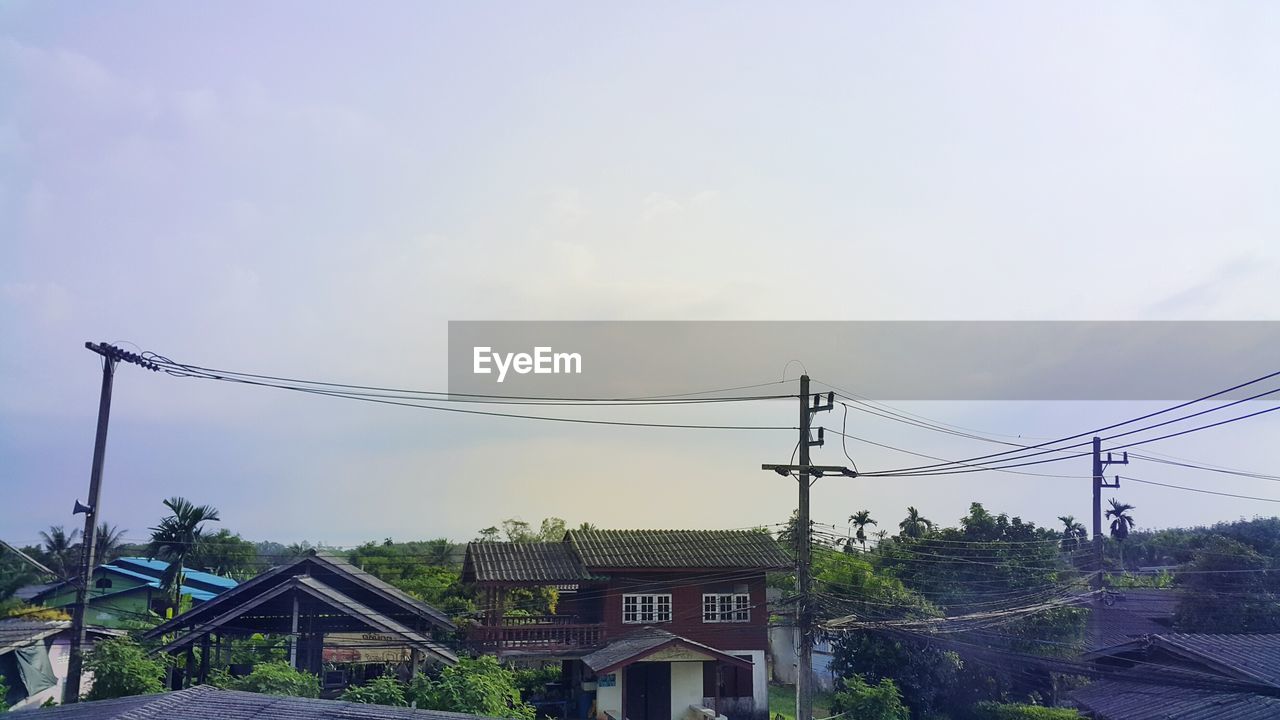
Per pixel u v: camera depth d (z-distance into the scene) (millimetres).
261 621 29578
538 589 42906
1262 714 18672
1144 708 21484
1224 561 36219
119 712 12125
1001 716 30141
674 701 33062
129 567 52094
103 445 20750
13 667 26875
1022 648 32969
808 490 22500
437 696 21500
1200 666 22156
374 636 32156
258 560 59531
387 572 56875
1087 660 26469
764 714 35500
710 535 38906
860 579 36156
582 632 34125
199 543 44719
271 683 22375
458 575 55438
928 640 32156
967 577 37469
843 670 34125
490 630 33000
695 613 35781
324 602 25953
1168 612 39750
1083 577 35719
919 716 32438
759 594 36531
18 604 33938
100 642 24406
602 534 37875
